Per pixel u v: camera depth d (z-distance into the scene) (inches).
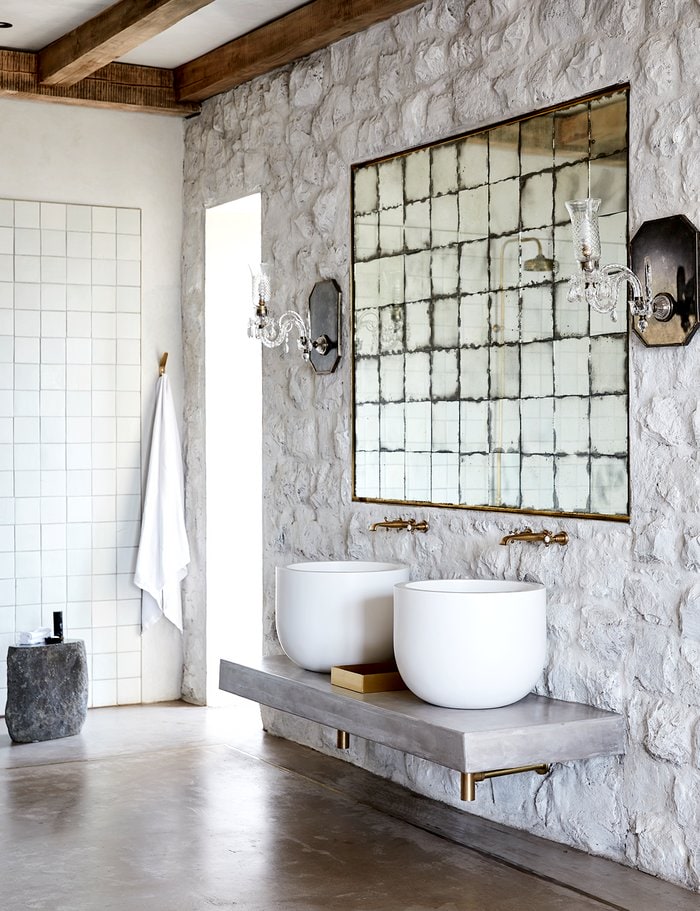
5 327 207.5
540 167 140.7
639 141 127.2
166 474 216.1
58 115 211.6
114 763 176.1
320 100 182.2
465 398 153.3
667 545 124.3
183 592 222.7
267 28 187.2
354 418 175.3
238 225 218.8
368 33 170.7
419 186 160.9
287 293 191.9
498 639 126.2
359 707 135.0
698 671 121.1
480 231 150.3
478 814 150.5
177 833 143.3
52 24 186.7
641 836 127.6
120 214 217.2
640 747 127.4
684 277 121.1
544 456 140.8
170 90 215.0
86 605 214.7
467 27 151.9
